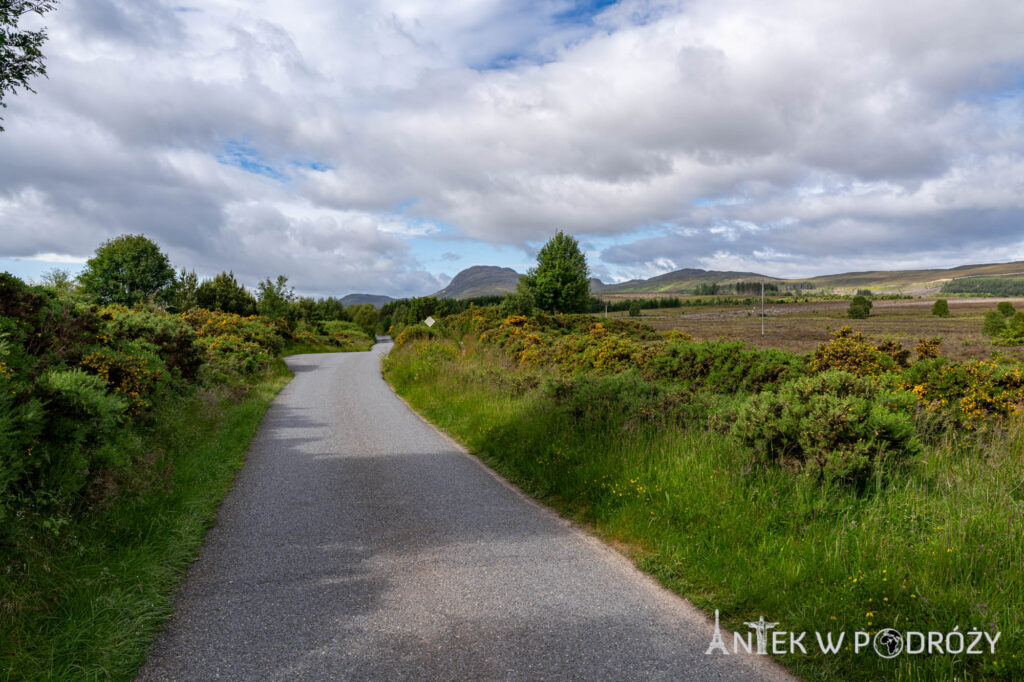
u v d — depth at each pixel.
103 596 3.57
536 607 3.64
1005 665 2.75
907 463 4.86
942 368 6.86
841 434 4.98
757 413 5.55
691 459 5.66
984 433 5.76
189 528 4.99
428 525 5.30
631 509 5.14
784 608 3.46
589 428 7.48
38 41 8.76
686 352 12.70
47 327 7.71
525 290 47.91
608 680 2.83
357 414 12.65
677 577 4.05
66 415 4.56
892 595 3.38
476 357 24.75
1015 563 3.48
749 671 2.92
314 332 58.22
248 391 14.54
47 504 4.21
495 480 6.98
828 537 4.06
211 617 3.53
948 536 3.81
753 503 4.65
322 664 2.98
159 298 41.50
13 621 3.12
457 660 3.01
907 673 2.82
